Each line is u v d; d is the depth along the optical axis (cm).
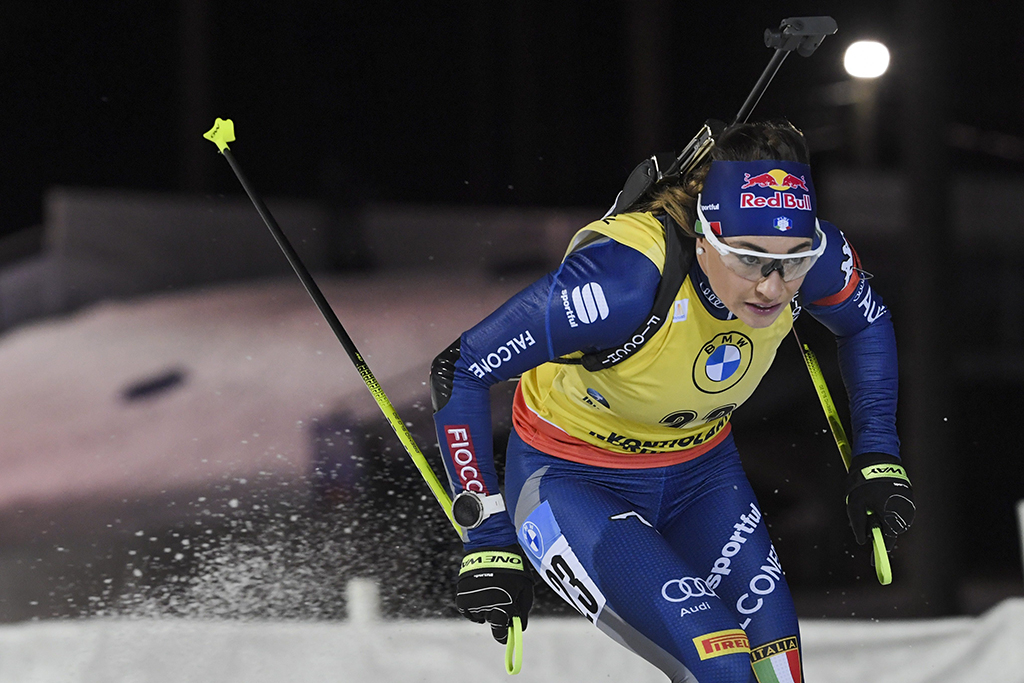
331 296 3491
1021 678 1377
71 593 2366
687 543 939
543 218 3594
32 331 3506
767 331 844
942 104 2755
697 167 836
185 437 2952
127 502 2833
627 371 842
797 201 768
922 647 1497
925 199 2731
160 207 3750
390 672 1455
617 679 1429
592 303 807
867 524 919
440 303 3384
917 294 2745
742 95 5672
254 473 2788
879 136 4869
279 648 1509
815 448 3134
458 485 862
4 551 2650
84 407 3139
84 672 1445
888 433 938
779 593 899
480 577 849
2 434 3119
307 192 5662
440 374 850
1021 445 4159
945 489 2712
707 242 787
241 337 3303
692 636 801
